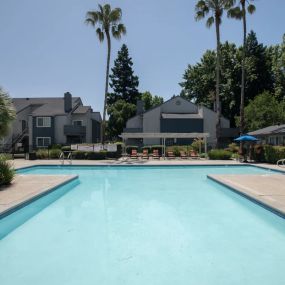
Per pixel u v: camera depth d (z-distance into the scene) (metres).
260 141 33.25
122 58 63.91
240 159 25.80
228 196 11.33
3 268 5.00
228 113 50.09
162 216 8.33
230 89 47.28
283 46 39.66
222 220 7.92
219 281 4.52
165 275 4.73
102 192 12.26
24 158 30.94
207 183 14.80
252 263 5.18
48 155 28.89
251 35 48.47
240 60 47.91
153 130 43.31
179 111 45.44
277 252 5.68
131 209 9.19
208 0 32.34
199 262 5.23
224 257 5.45
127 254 5.59
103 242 6.22
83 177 17.20
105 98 34.03
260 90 47.28
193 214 8.55
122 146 33.00
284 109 38.38
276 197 8.92
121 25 34.47
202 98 54.56
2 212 7.00
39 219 8.02
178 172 19.66
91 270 4.91
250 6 31.67
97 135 51.97
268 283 4.45
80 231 6.96
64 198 11.02
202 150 34.97
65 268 5.00
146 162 24.06
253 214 8.55
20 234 6.75
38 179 13.06
